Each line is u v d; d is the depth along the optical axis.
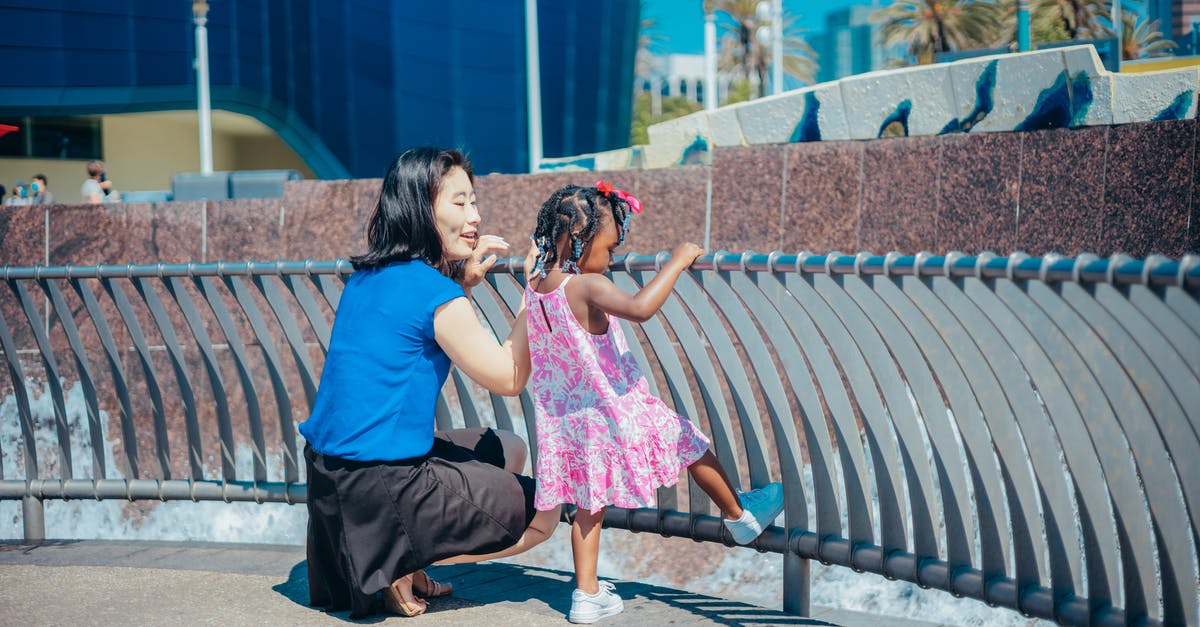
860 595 5.48
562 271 2.74
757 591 6.03
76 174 41.25
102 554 3.56
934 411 2.48
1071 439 2.24
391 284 2.75
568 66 41.81
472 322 2.73
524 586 3.13
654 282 2.59
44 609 2.95
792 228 7.11
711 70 29.72
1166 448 2.09
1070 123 6.32
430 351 2.76
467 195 2.88
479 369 2.73
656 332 2.95
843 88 7.31
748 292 2.75
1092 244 6.27
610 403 2.68
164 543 3.70
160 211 7.98
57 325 7.46
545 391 2.78
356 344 2.74
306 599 3.01
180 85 39.56
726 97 67.62
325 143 40.03
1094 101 6.26
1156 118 6.10
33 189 16.47
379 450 2.68
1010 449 2.35
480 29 40.03
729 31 66.50
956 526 2.49
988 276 2.23
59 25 38.38
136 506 6.61
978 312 2.30
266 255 8.04
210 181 9.95
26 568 3.39
